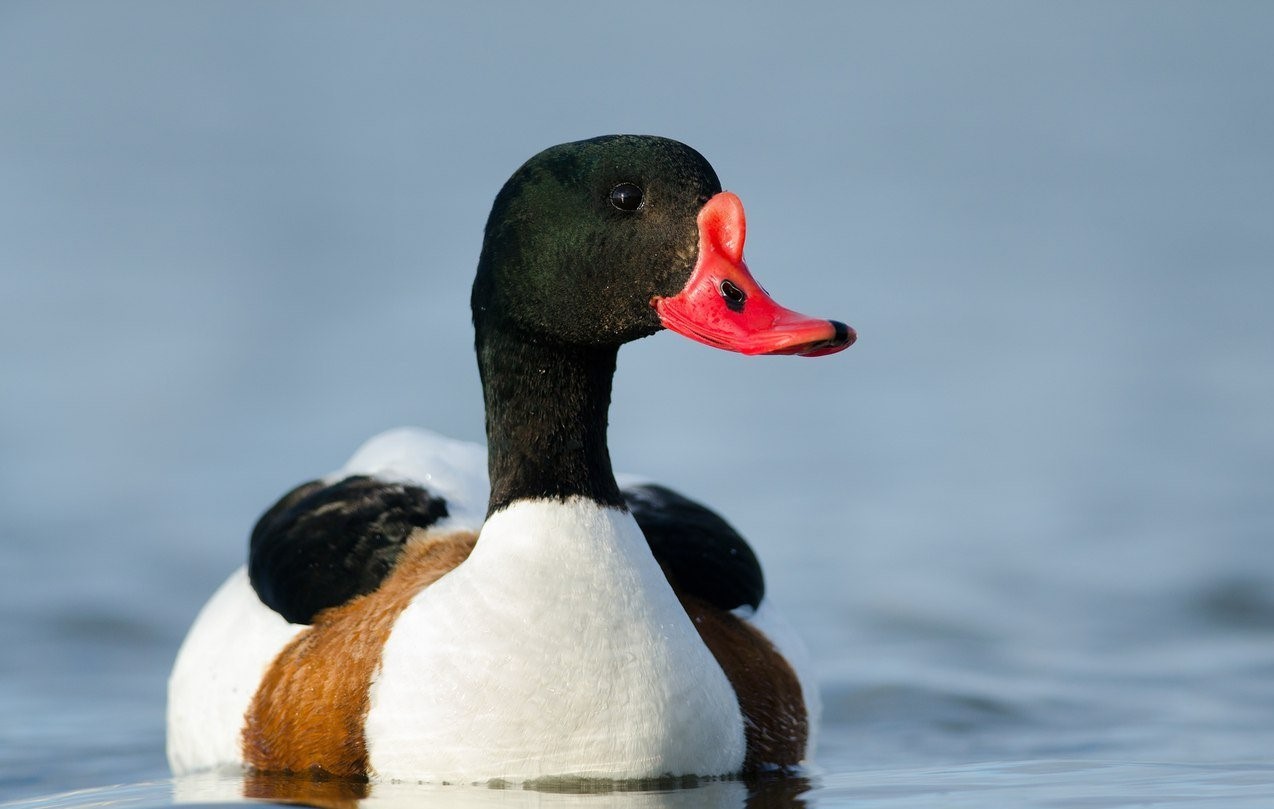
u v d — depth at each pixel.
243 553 15.97
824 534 16.61
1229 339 23.83
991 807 8.39
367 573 9.59
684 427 20.25
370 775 8.72
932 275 27.00
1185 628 13.95
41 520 16.77
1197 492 17.88
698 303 8.34
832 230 29.50
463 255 27.12
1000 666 12.85
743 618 10.07
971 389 21.86
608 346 8.80
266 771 9.16
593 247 8.53
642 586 8.60
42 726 11.38
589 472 8.78
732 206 8.37
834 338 8.00
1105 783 9.05
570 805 8.20
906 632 13.86
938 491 18.02
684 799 8.41
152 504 17.39
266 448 19.23
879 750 10.39
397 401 20.75
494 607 8.50
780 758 9.30
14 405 20.31
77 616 14.09
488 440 9.02
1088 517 17.11
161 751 10.74
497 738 8.41
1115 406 21.08
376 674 8.75
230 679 9.68
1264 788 8.84
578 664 8.39
